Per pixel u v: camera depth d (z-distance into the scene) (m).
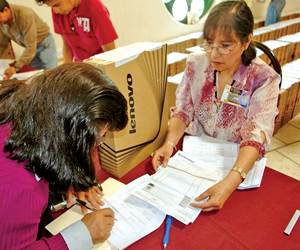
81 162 0.53
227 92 1.10
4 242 0.54
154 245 0.75
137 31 3.31
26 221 0.54
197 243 0.75
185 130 1.23
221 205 0.85
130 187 0.93
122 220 0.81
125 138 0.96
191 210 0.84
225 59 0.96
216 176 0.97
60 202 0.85
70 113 0.49
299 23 3.84
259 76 1.05
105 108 0.51
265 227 0.79
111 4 2.97
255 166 1.02
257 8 4.17
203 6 3.77
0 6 1.83
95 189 0.90
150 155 1.12
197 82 1.17
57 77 0.52
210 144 1.14
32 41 2.02
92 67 0.55
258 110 1.05
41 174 0.53
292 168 2.07
